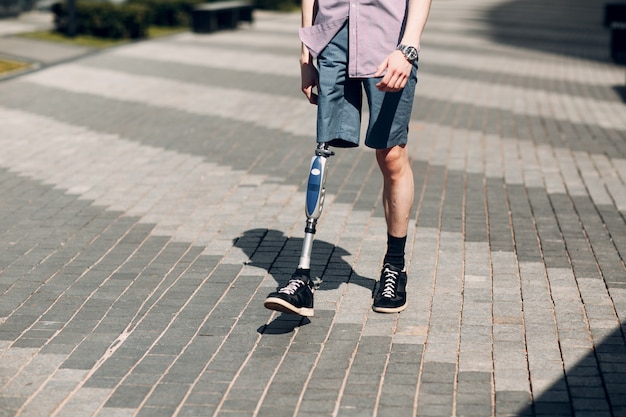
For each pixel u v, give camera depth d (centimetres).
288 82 1478
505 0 3884
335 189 817
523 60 1925
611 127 1177
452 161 950
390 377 445
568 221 730
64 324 521
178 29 2358
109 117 1170
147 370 457
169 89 1392
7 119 1154
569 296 556
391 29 488
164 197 797
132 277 597
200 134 1069
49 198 796
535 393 426
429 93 1420
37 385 443
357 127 504
